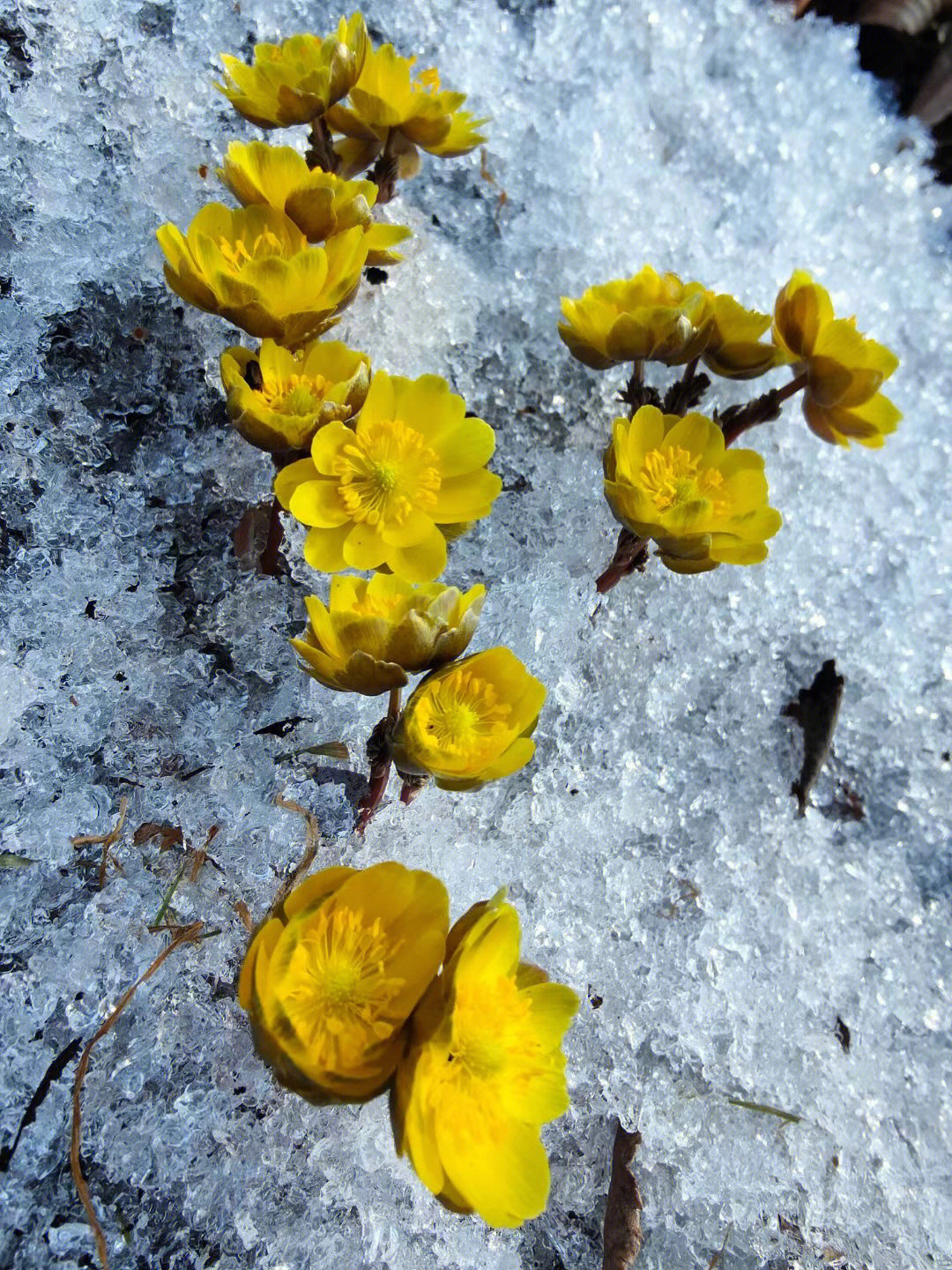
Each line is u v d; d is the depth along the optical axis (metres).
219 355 0.18
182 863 0.14
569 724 0.17
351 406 0.15
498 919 0.11
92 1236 0.12
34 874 0.14
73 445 0.17
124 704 0.15
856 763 0.18
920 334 0.24
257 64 0.16
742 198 0.24
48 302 0.17
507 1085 0.11
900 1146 0.15
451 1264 0.13
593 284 0.21
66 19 0.19
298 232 0.16
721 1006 0.15
